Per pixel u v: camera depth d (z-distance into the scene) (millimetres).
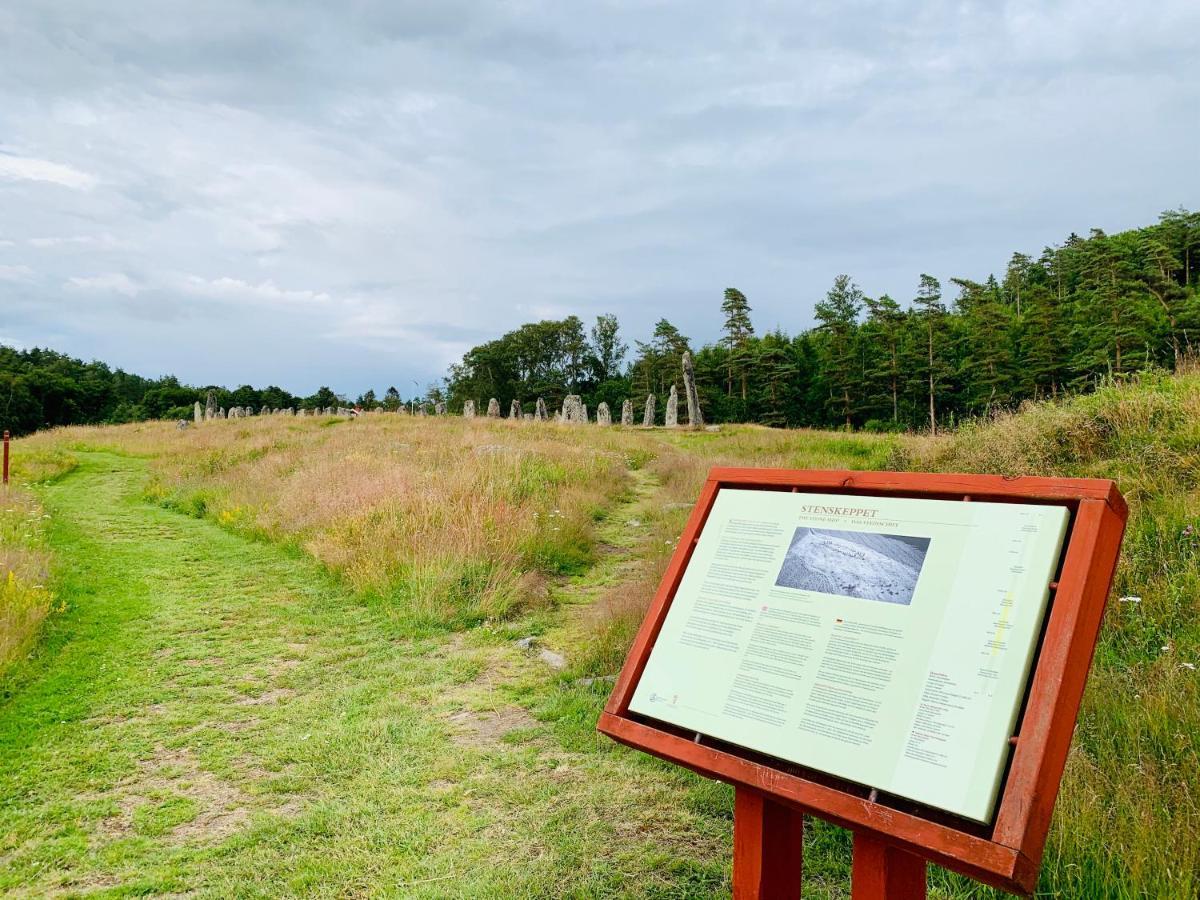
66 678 5965
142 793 4246
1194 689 3959
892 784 1839
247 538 11656
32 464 19203
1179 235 51312
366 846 3600
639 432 29203
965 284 60406
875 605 2139
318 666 6207
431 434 20922
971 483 2125
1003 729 1755
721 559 2559
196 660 6410
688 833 3562
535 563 8828
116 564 9906
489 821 3766
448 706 5312
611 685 5469
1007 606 1905
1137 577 5387
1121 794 3225
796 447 19203
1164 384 8930
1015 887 1597
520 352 79438
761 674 2229
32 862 3596
